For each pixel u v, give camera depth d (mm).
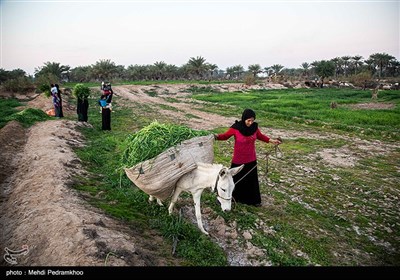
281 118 22453
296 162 12172
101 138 14367
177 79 104375
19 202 7262
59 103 20062
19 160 10641
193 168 6430
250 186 7797
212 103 32969
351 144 15062
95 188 8266
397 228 7406
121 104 32469
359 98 40156
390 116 21750
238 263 5816
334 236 6918
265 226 7051
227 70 117125
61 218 5887
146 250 5602
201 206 7738
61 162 9477
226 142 14938
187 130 6887
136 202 7672
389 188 9695
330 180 10305
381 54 92188
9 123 15547
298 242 6504
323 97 41000
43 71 69250
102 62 84625
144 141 6578
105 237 5453
